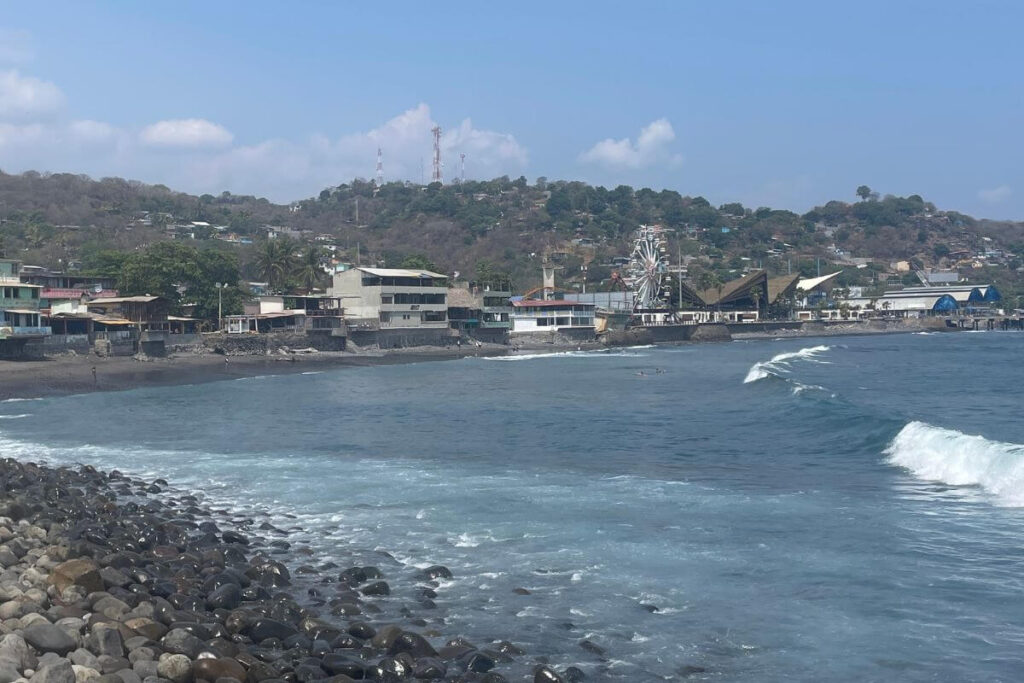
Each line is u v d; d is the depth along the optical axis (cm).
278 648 1517
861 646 1630
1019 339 18238
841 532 2378
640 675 1509
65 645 1313
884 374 8369
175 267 10938
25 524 2136
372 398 6469
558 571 2069
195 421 5072
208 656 1330
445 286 13162
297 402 6181
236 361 9625
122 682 1203
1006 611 1786
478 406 5869
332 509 2717
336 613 1755
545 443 4116
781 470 3328
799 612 1798
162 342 9331
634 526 2467
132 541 2127
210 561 2002
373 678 1409
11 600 1509
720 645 1639
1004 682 1477
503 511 2664
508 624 1739
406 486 3066
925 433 3609
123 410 5666
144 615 1526
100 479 3119
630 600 1873
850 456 3597
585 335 15962
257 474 3331
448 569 2058
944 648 1617
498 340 14388
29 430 4709
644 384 7494
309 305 11925
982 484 2961
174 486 3123
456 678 1422
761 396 5922
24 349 7812
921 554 2166
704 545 2269
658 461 3572
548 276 18600
